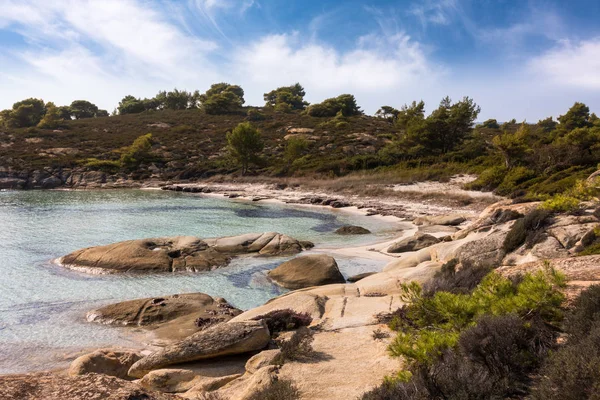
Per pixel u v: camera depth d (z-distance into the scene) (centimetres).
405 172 6059
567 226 1530
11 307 1540
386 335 961
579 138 4747
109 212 4128
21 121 11581
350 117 12156
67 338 1280
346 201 4822
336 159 7438
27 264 2152
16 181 6700
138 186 6919
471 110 7331
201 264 2112
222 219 3734
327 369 812
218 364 957
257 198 5300
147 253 2159
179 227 3294
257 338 988
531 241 1541
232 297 1695
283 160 7881
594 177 1962
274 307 1285
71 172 7194
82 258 2138
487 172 4944
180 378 889
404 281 1473
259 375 798
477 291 878
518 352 620
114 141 9150
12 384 476
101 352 1071
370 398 584
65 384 493
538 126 13550
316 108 13088
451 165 6122
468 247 1689
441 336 680
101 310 1457
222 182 7094
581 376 447
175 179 7488
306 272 1900
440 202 4400
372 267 2141
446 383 539
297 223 3562
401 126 9575
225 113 13462
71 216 3834
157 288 1792
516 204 2072
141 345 1232
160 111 14375
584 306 653
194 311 1462
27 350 1196
